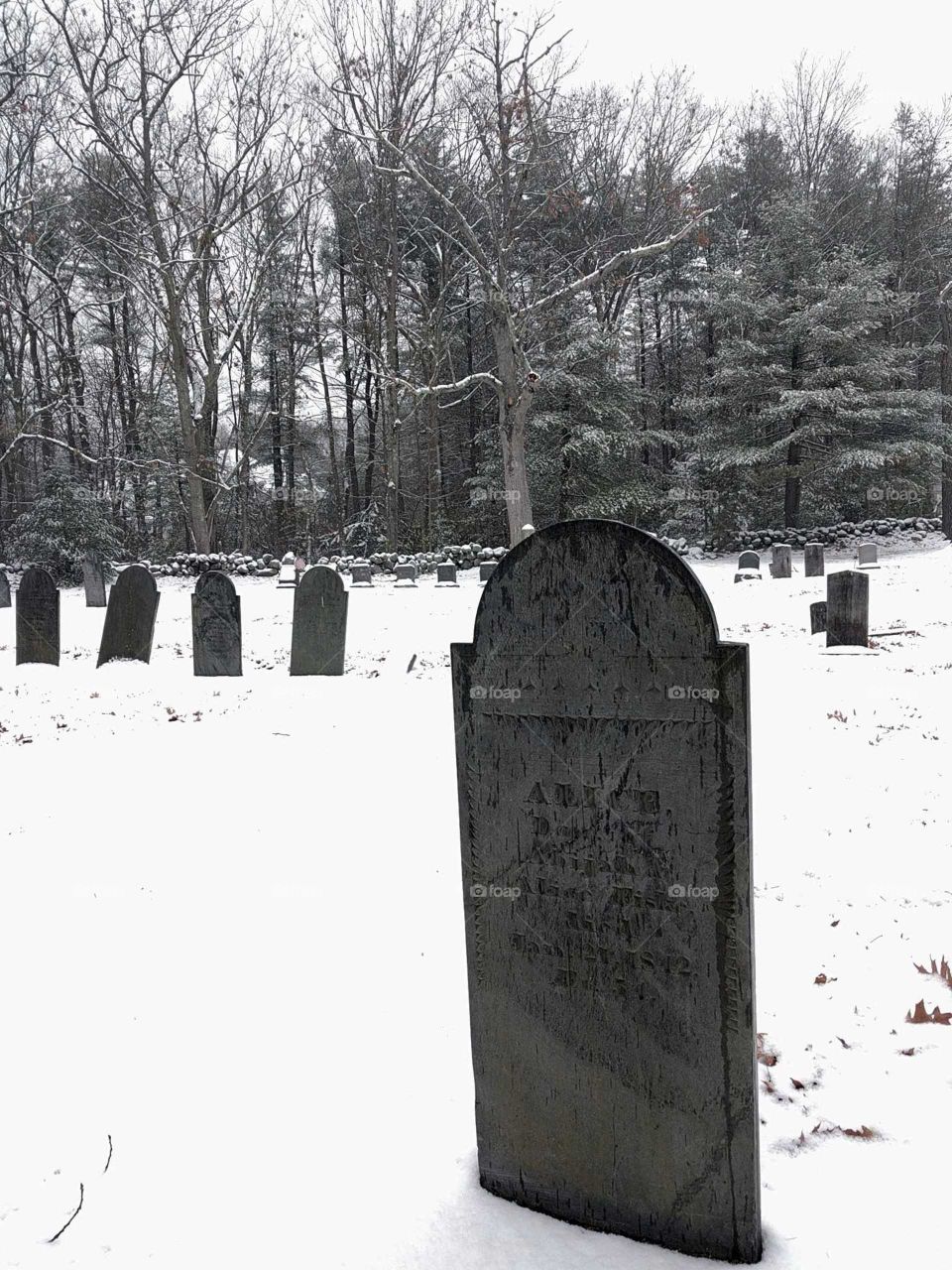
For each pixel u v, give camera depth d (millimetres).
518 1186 2490
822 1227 2275
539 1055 2422
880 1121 2648
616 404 35281
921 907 4070
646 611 2207
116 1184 2531
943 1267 2129
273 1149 2672
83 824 5699
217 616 11469
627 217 37000
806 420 32406
